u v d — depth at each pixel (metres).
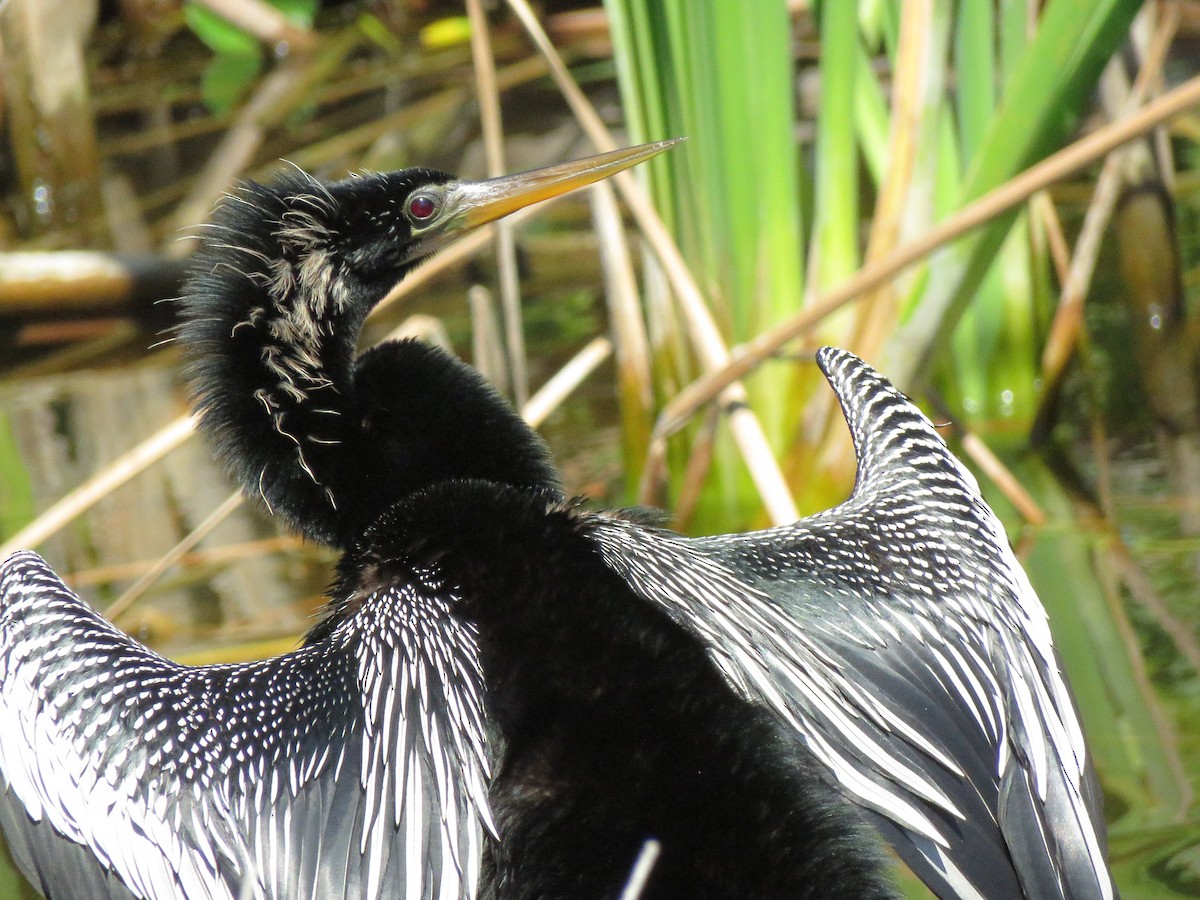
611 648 5.46
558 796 5.29
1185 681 8.47
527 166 17.78
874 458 6.54
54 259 15.63
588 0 22.02
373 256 6.73
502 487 6.00
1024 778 5.54
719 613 5.62
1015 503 10.80
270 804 5.21
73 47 18.66
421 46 22.59
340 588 6.15
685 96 10.94
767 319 11.07
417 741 5.19
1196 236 14.86
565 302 15.61
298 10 23.14
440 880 4.96
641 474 11.69
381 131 19.45
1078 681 8.55
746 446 9.43
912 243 9.46
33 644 6.11
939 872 5.32
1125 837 7.20
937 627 5.71
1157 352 12.52
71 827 5.64
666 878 5.12
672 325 11.45
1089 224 12.28
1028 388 12.62
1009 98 10.08
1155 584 9.59
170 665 5.85
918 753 5.43
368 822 5.03
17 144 18.88
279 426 6.33
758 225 10.96
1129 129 9.10
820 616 5.67
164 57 23.22
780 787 5.25
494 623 5.54
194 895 5.23
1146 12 12.56
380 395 6.41
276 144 19.69
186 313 6.53
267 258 6.41
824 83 10.74
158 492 12.65
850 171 10.81
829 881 5.12
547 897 5.20
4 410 14.17
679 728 5.33
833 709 5.45
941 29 10.38
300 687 5.49
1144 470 11.38
